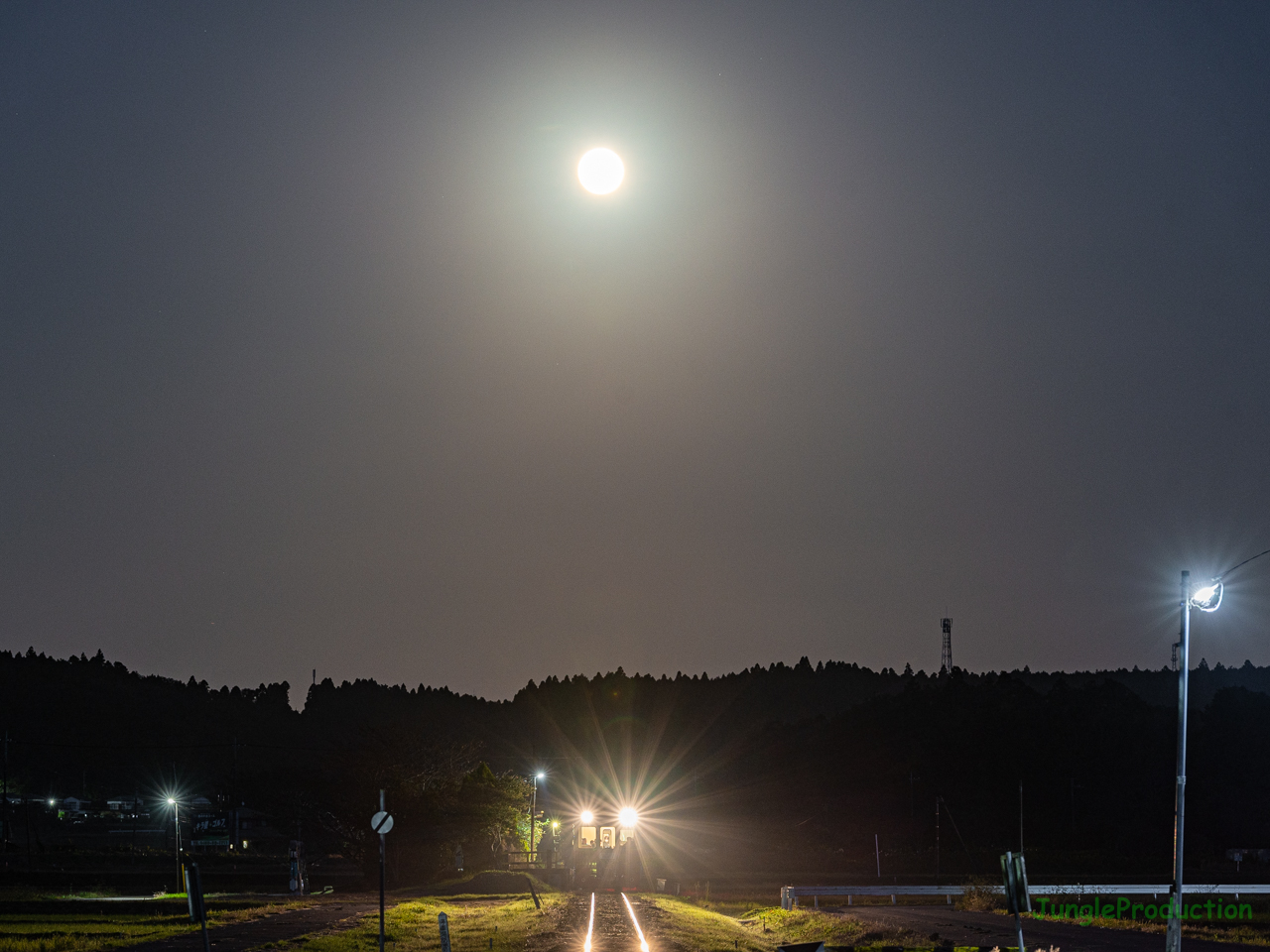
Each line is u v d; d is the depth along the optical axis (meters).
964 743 184.38
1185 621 27.53
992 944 39.16
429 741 102.75
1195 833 146.25
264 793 100.38
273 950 33.69
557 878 86.19
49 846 116.62
